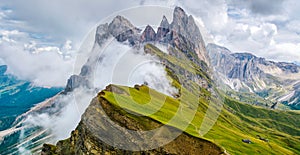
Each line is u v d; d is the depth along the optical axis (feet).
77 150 226.79
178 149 187.52
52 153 317.83
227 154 195.31
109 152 180.86
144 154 170.91
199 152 192.85
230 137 367.45
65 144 291.79
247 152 321.73
